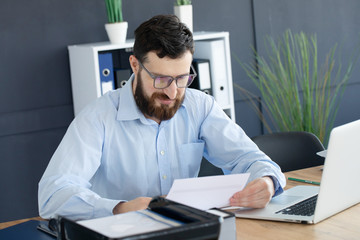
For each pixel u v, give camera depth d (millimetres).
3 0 3771
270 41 4617
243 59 4566
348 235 1650
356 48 4953
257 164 2111
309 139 2906
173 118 2275
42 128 3951
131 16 4137
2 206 3883
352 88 4992
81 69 3773
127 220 1380
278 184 1999
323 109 4426
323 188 1731
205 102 2369
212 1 4410
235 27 4512
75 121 2133
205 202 1769
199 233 1236
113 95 2230
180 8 3988
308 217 1773
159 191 2252
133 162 2195
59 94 3982
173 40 1920
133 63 2072
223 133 2307
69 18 3963
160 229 1212
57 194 1838
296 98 4199
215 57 3998
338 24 4859
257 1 4551
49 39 3918
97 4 4035
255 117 4660
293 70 4328
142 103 2084
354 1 4902
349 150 1799
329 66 4840
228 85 4066
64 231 1356
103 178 2211
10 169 3885
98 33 4066
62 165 1977
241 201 1860
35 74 3902
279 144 2904
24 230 1812
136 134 2197
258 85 4422
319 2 4773
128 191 2211
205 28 4406
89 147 2064
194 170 2344
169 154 2260
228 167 2279
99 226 1342
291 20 4688
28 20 3850
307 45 4703
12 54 3824
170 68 1948
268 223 1785
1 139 3844
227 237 1457
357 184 1896
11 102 3846
